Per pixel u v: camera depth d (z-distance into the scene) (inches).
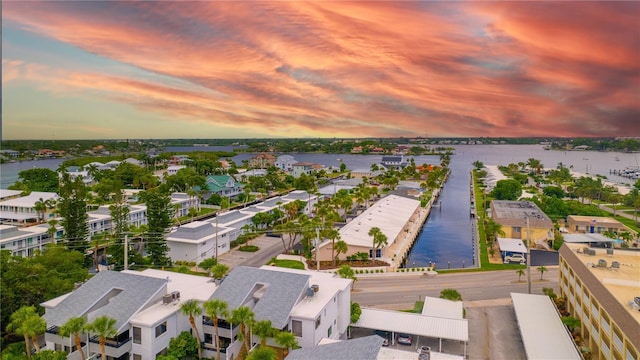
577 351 1910.7
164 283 2015.3
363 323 2224.4
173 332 1926.7
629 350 1578.5
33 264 2332.7
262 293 2086.6
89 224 4084.6
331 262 3651.6
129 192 6599.4
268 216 4552.2
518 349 2134.6
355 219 4714.6
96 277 2041.1
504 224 4370.1
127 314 1834.4
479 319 2502.5
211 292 2156.7
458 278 3282.5
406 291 2982.3
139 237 3710.6
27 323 1676.9
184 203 5531.5
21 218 4793.3
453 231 5280.5
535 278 3257.9
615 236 4375.0
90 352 1801.2
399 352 1742.1
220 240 3875.5
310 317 1844.2
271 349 1622.8
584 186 6993.1
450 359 1696.6
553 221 5078.7
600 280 1999.3
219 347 1862.7
